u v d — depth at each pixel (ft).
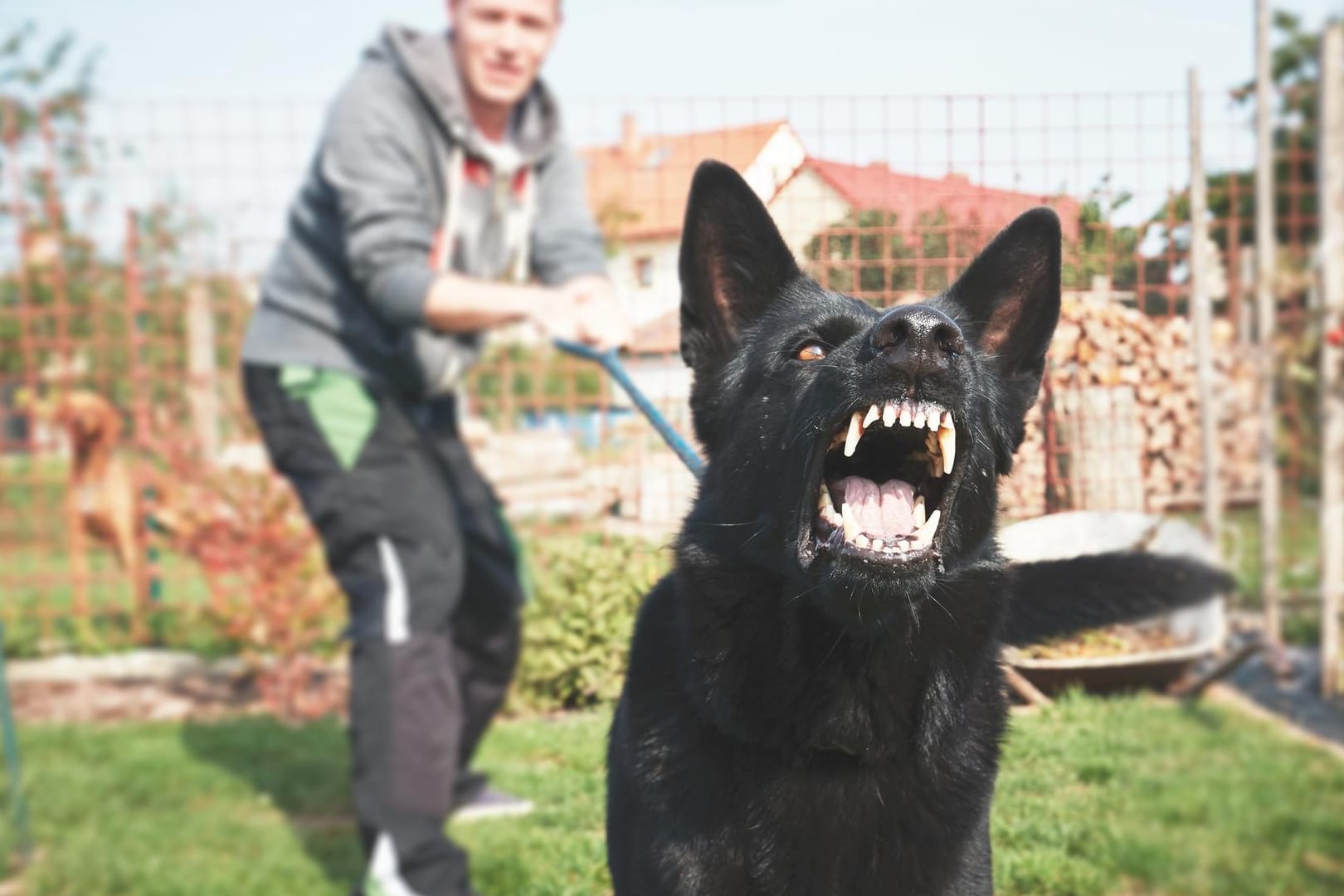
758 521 8.34
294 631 21.49
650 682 8.56
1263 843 12.64
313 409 12.97
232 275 26.43
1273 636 20.53
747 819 8.07
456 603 13.07
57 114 27.89
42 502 27.99
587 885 10.10
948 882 8.25
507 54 13.17
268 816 16.30
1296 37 32.42
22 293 26.86
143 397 26.02
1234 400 22.65
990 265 9.16
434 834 11.92
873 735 8.12
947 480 7.98
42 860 14.80
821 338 8.54
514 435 27.91
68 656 24.73
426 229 12.99
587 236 14.93
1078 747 11.42
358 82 13.07
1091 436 12.10
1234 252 20.68
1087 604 10.39
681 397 13.12
